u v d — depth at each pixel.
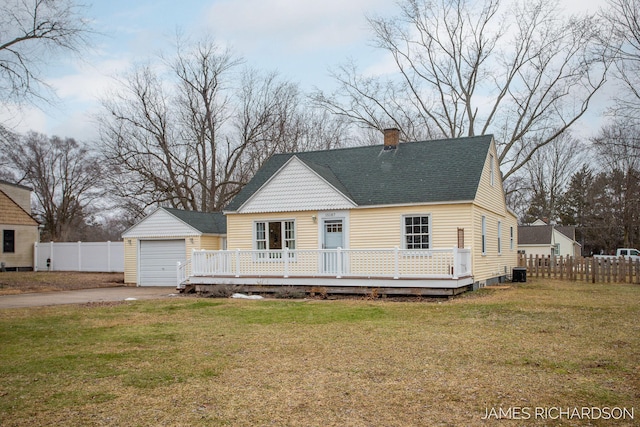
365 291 17.55
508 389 6.63
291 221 21.12
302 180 20.84
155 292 21.47
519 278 24.17
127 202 38.91
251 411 5.99
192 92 37.78
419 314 13.02
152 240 25.30
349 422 5.61
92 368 7.96
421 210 19.17
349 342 9.59
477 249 19.61
